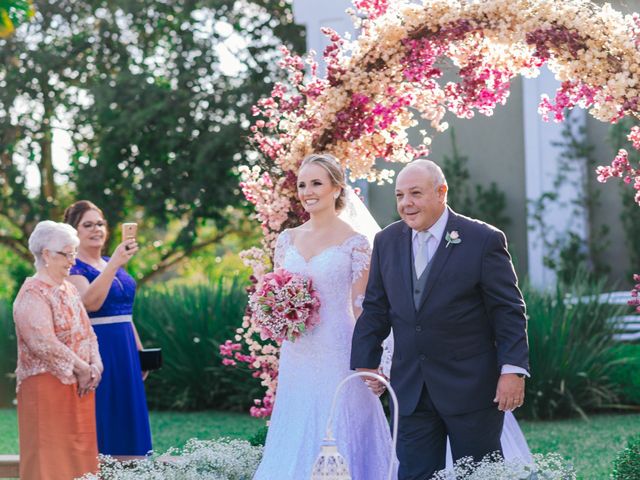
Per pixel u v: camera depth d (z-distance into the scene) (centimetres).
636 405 956
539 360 924
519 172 1189
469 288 434
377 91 518
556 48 473
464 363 436
